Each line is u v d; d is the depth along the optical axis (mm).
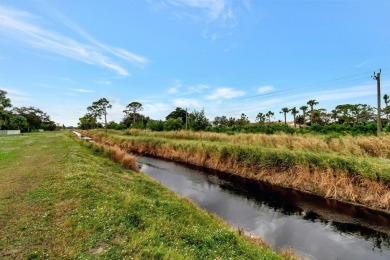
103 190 8773
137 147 30938
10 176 10703
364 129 27422
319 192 12336
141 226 6176
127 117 94250
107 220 6238
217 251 5379
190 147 22938
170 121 47375
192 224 7086
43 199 7668
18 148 22547
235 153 17875
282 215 10125
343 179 11523
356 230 8664
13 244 5180
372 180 10570
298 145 17359
